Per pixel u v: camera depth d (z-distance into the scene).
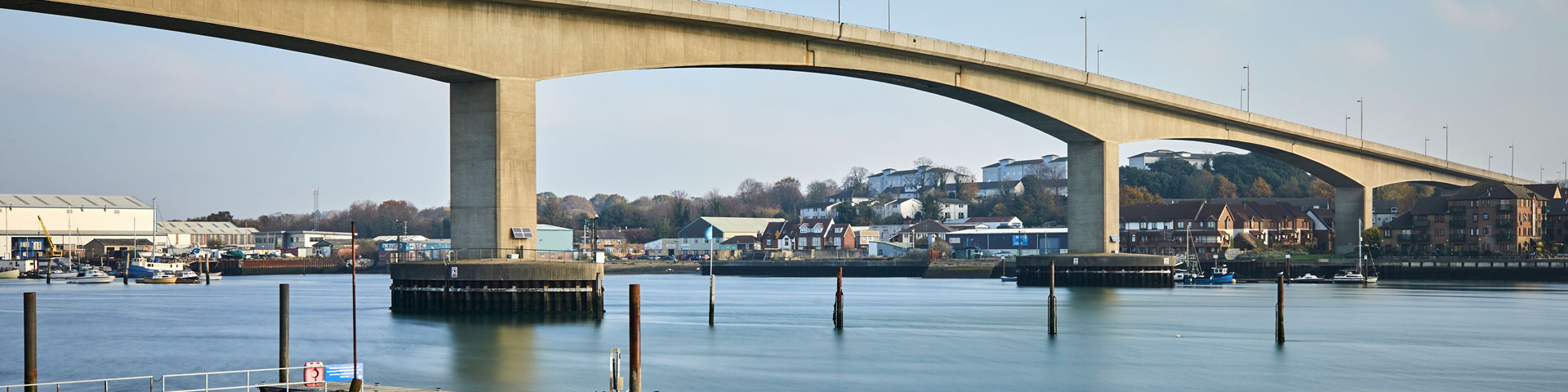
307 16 66.50
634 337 47.62
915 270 196.38
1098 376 65.44
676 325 88.31
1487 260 171.12
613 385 49.84
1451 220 196.38
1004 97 113.69
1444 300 123.75
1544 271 167.62
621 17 80.56
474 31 74.50
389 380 60.69
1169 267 142.62
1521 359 72.62
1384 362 71.25
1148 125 135.00
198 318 97.25
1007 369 67.50
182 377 61.81
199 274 194.00
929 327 89.12
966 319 95.81
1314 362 71.19
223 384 59.69
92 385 60.12
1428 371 67.81
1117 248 136.50
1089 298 122.94
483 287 81.00
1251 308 109.50
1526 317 101.00
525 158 78.38
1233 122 146.00
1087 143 131.50
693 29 84.81
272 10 65.06
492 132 77.00
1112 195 132.38
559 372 63.19
